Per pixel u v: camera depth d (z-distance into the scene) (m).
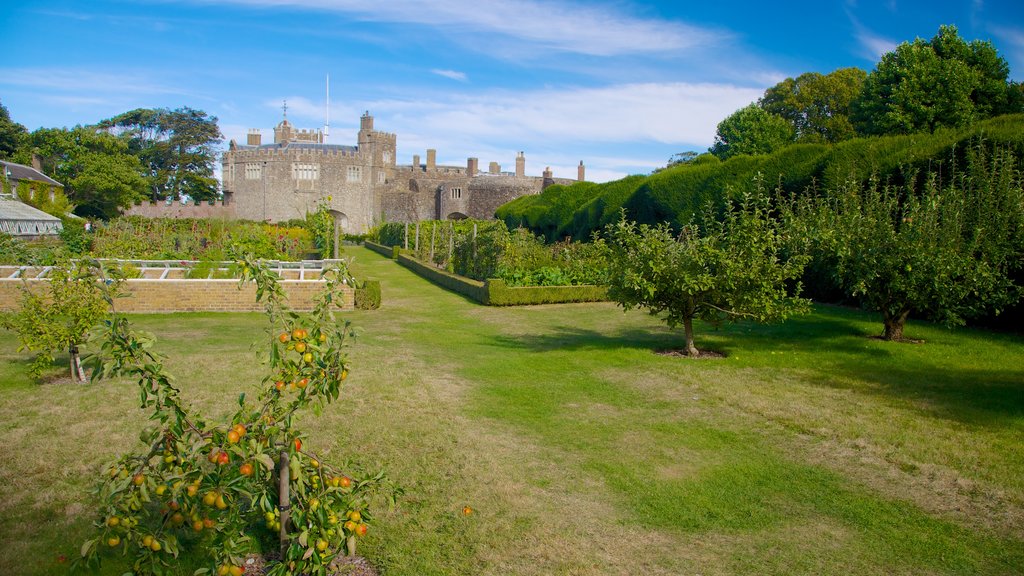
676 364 10.55
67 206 55.72
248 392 8.55
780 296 11.13
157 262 18.52
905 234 11.39
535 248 24.20
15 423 7.19
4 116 59.41
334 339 4.28
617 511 5.34
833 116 48.50
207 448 3.86
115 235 27.61
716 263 10.80
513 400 8.52
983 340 12.16
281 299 4.34
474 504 5.43
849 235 11.88
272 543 4.78
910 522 5.11
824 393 8.66
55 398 8.13
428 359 11.12
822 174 18.73
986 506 5.34
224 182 72.31
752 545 4.80
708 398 8.53
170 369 9.77
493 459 6.41
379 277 27.66
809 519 5.20
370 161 70.31
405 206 72.19
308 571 4.01
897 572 4.43
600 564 4.53
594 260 21.88
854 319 15.09
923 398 8.34
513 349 12.13
